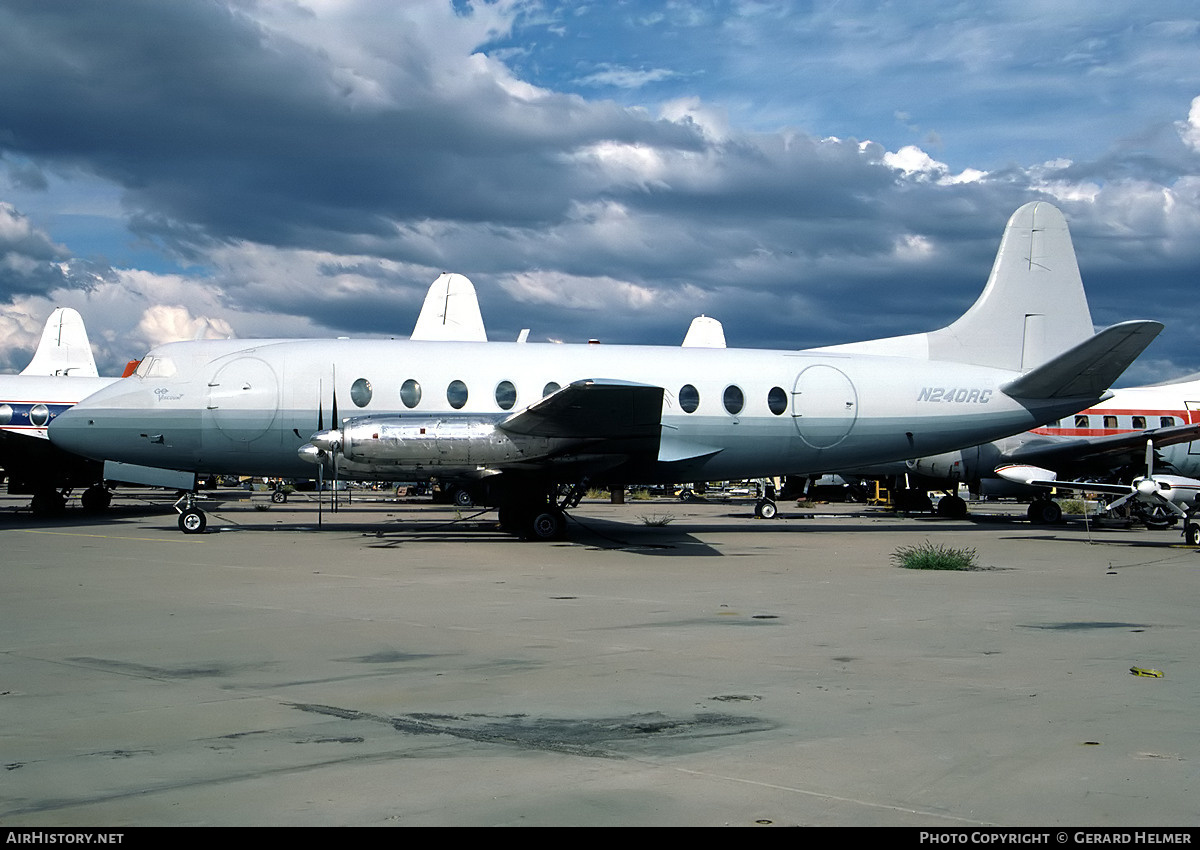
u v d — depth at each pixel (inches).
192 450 880.3
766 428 920.3
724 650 359.3
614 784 208.8
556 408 744.3
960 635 394.0
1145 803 198.7
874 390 944.9
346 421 798.5
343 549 761.6
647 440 808.9
